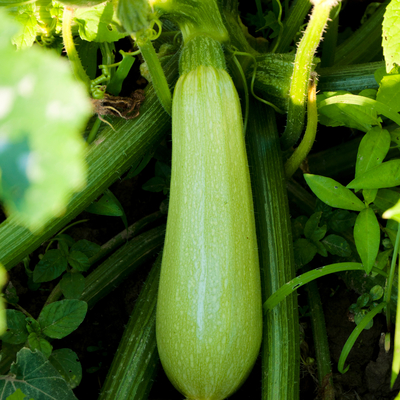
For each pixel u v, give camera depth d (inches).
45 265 22.9
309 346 24.1
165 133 22.9
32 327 20.9
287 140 23.3
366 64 23.9
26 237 21.0
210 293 19.7
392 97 21.4
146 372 21.3
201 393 20.1
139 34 18.4
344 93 22.4
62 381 20.1
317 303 23.9
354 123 22.4
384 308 22.6
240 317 19.8
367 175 20.5
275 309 21.0
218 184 20.0
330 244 23.3
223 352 19.7
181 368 20.0
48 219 21.0
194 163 20.0
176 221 20.2
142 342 21.6
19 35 20.8
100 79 21.1
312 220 23.3
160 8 20.2
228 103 20.3
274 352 20.8
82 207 21.6
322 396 22.6
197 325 19.7
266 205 22.1
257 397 23.9
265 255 21.7
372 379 23.3
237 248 19.9
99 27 20.6
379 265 22.2
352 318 24.1
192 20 20.7
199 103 20.1
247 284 20.0
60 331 20.9
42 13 21.1
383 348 23.1
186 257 19.9
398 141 21.8
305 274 20.8
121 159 21.6
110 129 21.6
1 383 19.9
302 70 20.7
